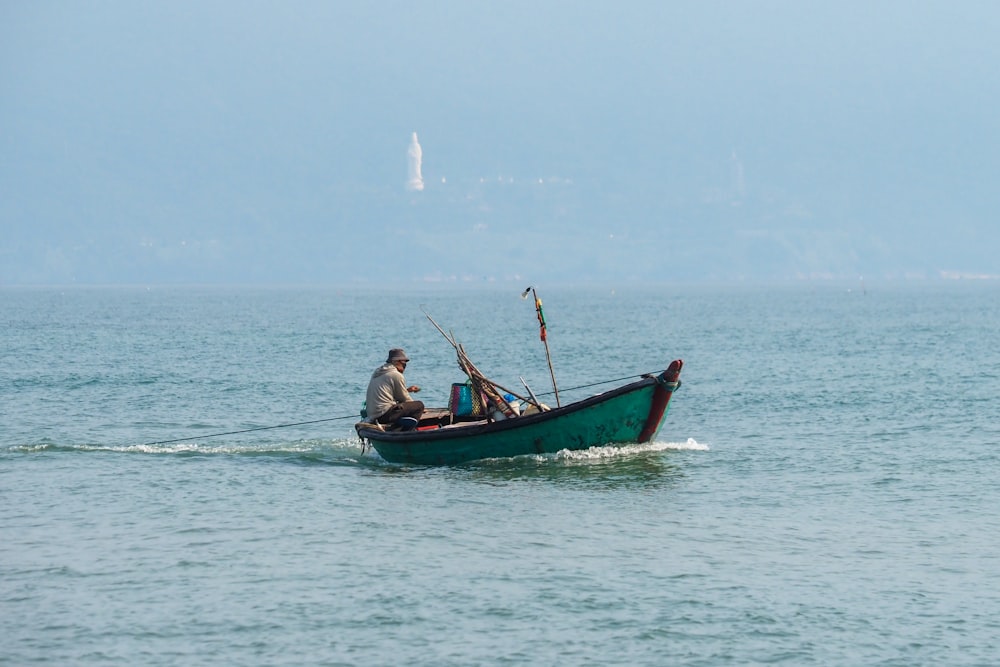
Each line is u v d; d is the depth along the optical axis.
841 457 79.25
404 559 54.41
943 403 110.00
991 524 60.31
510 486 69.75
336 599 48.94
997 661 42.84
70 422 100.06
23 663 42.81
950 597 49.09
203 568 53.03
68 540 57.66
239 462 78.69
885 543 56.88
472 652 43.72
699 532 59.00
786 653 43.59
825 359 171.25
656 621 46.50
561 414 74.69
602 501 65.81
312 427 97.19
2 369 150.12
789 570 52.62
